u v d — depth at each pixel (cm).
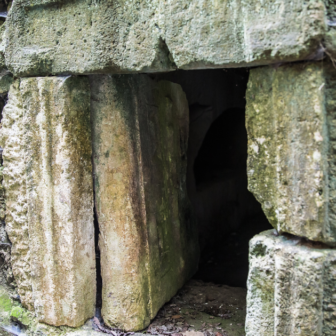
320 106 124
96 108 181
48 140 176
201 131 349
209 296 227
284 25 120
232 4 128
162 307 214
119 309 188
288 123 130
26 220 195
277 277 138
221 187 366
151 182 196
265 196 143
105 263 190
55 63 169
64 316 189
